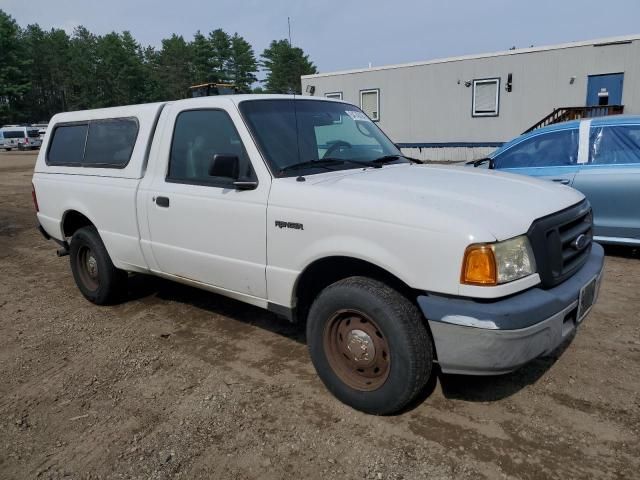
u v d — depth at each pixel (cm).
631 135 585
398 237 280
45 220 558
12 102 7369
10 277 647
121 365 391
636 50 1483
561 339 284
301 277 332
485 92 1786
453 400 323
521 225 273
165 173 417
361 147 414
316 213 312
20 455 291
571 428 290
